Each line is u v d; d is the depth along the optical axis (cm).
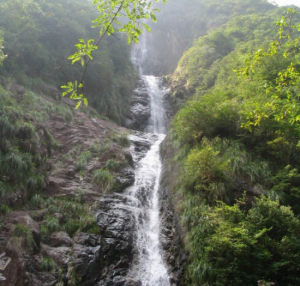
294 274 660
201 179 957
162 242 967
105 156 1344
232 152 1003
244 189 907
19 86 1504
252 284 653
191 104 1259
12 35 1645
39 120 1328
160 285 845
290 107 762
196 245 804
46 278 733
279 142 960
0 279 647
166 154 1443
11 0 1827
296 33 2312
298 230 711
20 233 766
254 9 3681
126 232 971
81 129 1502
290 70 747
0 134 1013
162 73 3794
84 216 966
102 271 834
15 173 951
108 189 1159
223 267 696
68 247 841
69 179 1141
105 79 2047
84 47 472
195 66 2483
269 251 694
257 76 1364
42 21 1945
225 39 2595
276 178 908
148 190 1266
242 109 1102
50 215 928
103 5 502
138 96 2530
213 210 826
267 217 746
